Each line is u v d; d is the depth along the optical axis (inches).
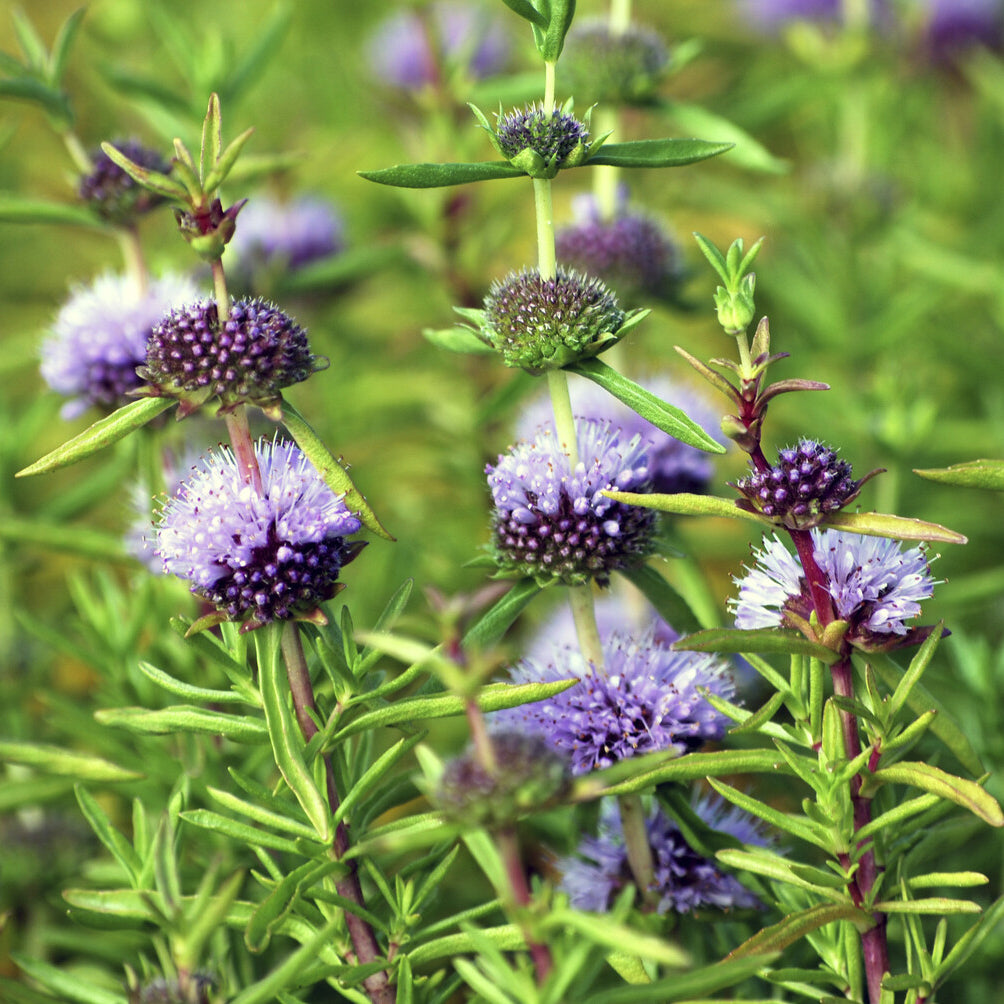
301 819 14.5
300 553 14.3
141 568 16.9
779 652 14.0
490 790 13.2
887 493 18.6
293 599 14.3
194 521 14.4
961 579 19.2
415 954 14.4
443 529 20.7
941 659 18.1
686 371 21.0
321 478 14.5
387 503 21.3
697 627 15.1
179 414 14.3
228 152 14.1
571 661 15.1
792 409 20.6
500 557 14.9
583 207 17.9
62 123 16.7
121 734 16.5
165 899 13.7
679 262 18.1
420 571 18.8
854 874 14.3
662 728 14.8
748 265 14.0
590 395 16.7
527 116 14.6
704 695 14.5
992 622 19.0
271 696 14.3
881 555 14.2
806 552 14.1
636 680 14.9
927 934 16.0
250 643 14.8
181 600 16.8
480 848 13.6
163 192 14.1
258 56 19.4
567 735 14.9
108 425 14.3
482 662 13.1
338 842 14.5
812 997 14.8
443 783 13.3
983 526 19.8
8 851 16.8
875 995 14.4
